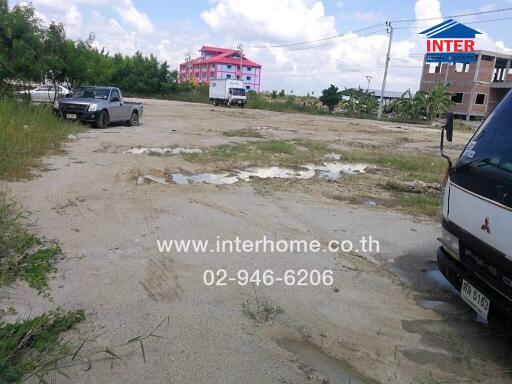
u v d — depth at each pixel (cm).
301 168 1165
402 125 3894
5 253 471
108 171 952
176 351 328
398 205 818
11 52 1659
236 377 304
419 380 315
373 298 437
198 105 4816
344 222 684
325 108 5647
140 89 5869
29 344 323
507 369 334
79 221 607
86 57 2041
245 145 1512
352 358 337
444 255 409
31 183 801
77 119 1734
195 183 895
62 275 438
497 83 5191
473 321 402
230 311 391
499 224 326
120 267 466
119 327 354
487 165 364
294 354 336
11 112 1331
